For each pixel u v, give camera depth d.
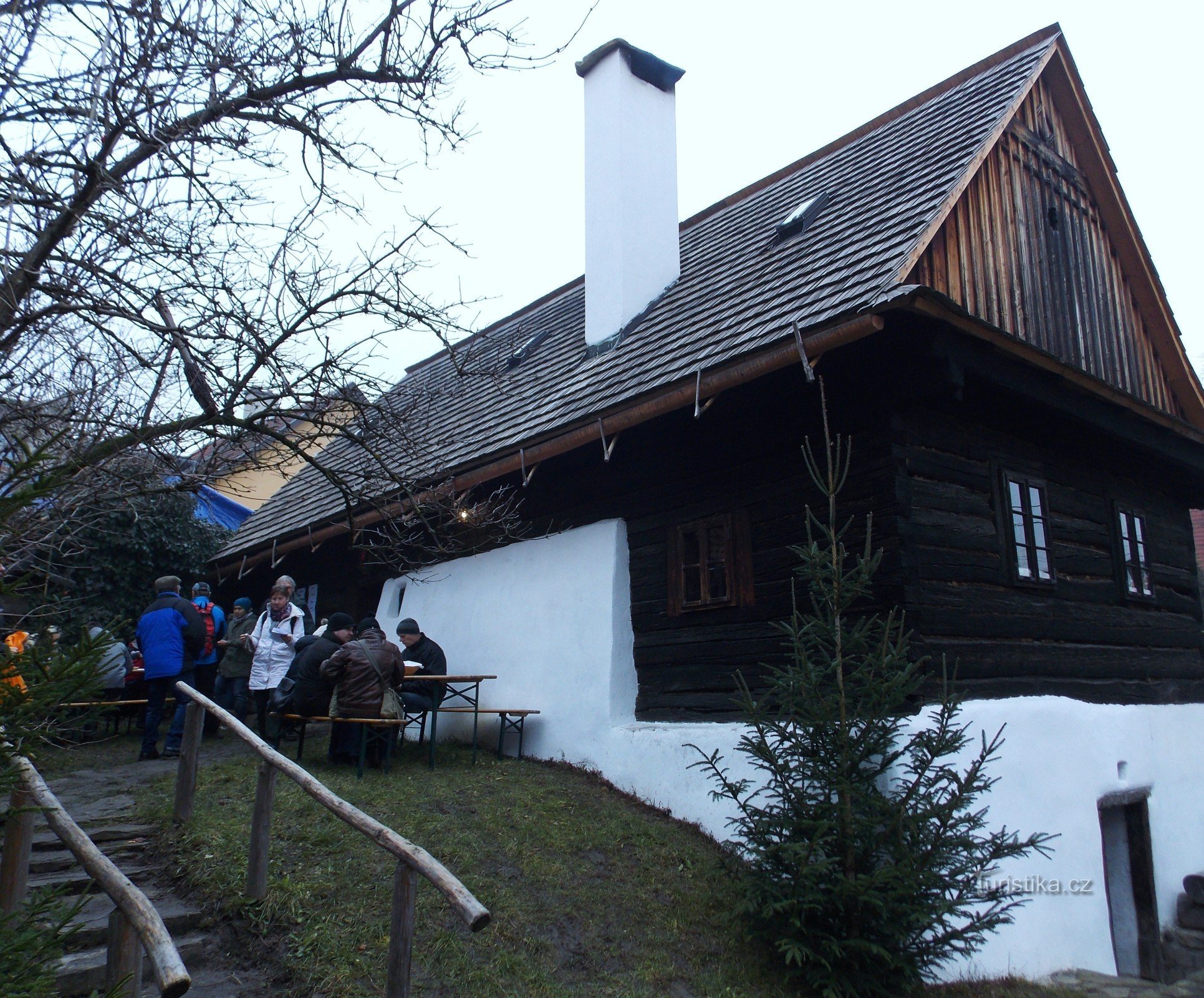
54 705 2.75
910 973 4.86
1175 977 7.37
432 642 8.53
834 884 4.98
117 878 3.21
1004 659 6.95
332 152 5.39
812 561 5.40
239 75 5.10
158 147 4.76
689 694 7.47
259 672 8.59
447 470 9.13
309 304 5.50
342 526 10.33
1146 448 8.74
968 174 7.26
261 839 4.83
